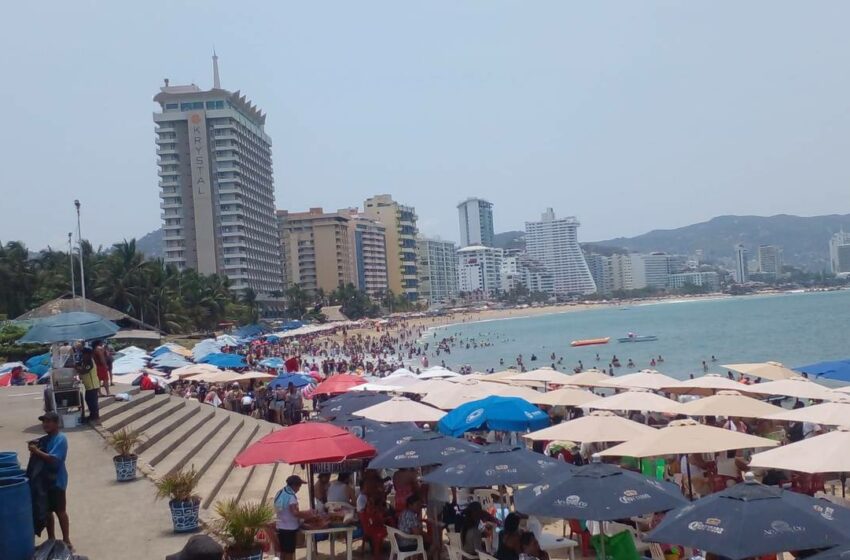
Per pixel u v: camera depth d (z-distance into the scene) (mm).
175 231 151625
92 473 14281
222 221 151625
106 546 10344
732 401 15977
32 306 73750
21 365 36344
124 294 80375
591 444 17766
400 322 184750
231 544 8977
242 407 30609
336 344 104938
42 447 9797
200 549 6211
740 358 68688
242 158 157000
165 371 38781
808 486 14805
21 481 8320
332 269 196000
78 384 18672
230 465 17188
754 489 8016
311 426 11797
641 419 22062
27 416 20031
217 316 104375
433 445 12445
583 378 24781
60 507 9719
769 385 20094
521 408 15969
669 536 7754
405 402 17188
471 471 10758
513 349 101812
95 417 18469
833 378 21906
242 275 152125
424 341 127125
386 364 65500
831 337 83812
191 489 11242
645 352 83438
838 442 10992
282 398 30625
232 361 37406
